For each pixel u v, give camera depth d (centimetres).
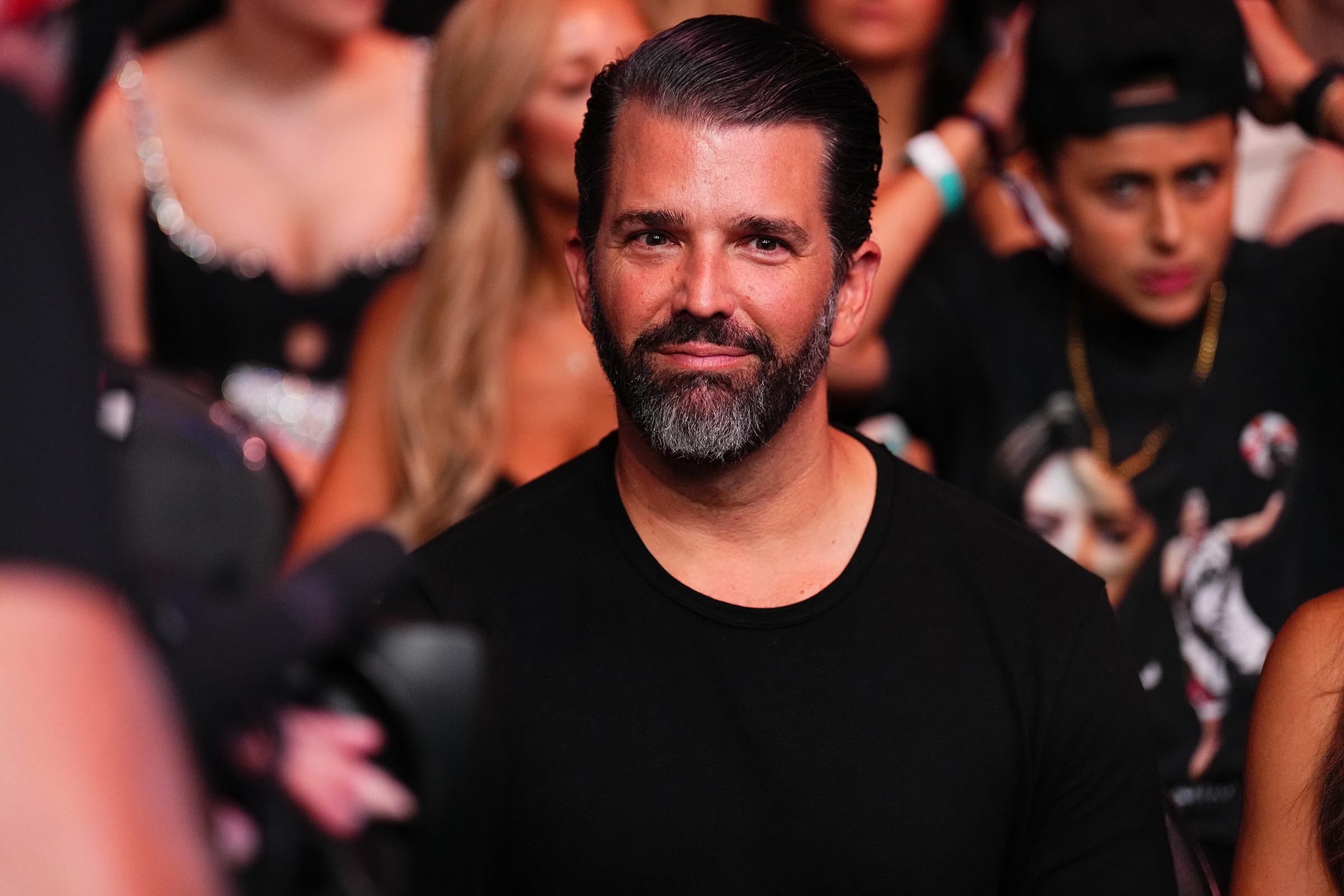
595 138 479
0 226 173
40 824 149
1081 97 756
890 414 827
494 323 822
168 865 154
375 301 869
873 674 481
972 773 478
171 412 445
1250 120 1094
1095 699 495
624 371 469
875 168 488
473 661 258
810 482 490
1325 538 802
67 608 158
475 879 262
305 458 1068
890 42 930
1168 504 797
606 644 484
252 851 236
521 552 500
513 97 802
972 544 508
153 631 231
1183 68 744
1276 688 534
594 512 504
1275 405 801
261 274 1085
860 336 806
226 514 443
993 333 821
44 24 225
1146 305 773
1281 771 529
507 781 475
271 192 1096
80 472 171
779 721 475
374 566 250
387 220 1106
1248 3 841
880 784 473
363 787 245
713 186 452
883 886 471
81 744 151
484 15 810
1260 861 532
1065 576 512
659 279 461
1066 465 806
